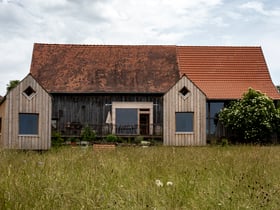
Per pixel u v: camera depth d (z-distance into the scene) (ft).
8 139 97.50
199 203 24.91
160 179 35.24
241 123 126.11
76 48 148.97
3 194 24.41
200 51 153.38
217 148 90.33
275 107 138.41
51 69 142.10
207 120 137.59
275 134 127.85
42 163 43.52
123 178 34.86
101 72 141.79
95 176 34.30
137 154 65.16
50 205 22.98
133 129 135.85
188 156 60.75
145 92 136.87
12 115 98.07
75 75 140.56
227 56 152.66
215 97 137.69
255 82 146.51
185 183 31.76
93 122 136.98
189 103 116.57
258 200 25.11
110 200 24.90
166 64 146.41
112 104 137.59
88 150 76.69
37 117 99.91
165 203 24.80
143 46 151.43
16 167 38.65
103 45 150.20
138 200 25.18
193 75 146.41
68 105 136.98
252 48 155.22
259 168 41.50
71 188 27.96
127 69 143.23
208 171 39.81
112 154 64.54
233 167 42.80
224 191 28.02
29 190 25.94
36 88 100.01
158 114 137.69
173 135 115.44
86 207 22.91
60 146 106.83
